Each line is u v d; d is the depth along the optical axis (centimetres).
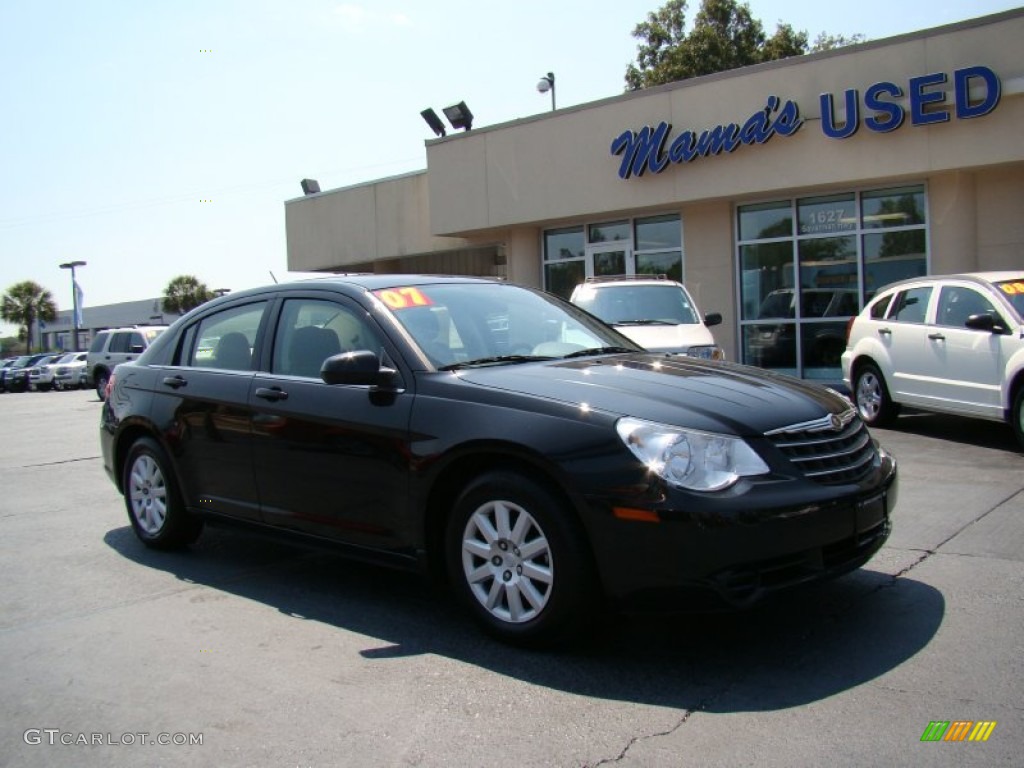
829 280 1370
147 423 568
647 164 1445
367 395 439
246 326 533
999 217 1219
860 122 1243
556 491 369
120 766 304
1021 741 294
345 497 445
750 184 1352
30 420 1723
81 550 597
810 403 398
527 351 477
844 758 287
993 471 729
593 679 356
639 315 1033
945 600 425
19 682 378
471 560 401
